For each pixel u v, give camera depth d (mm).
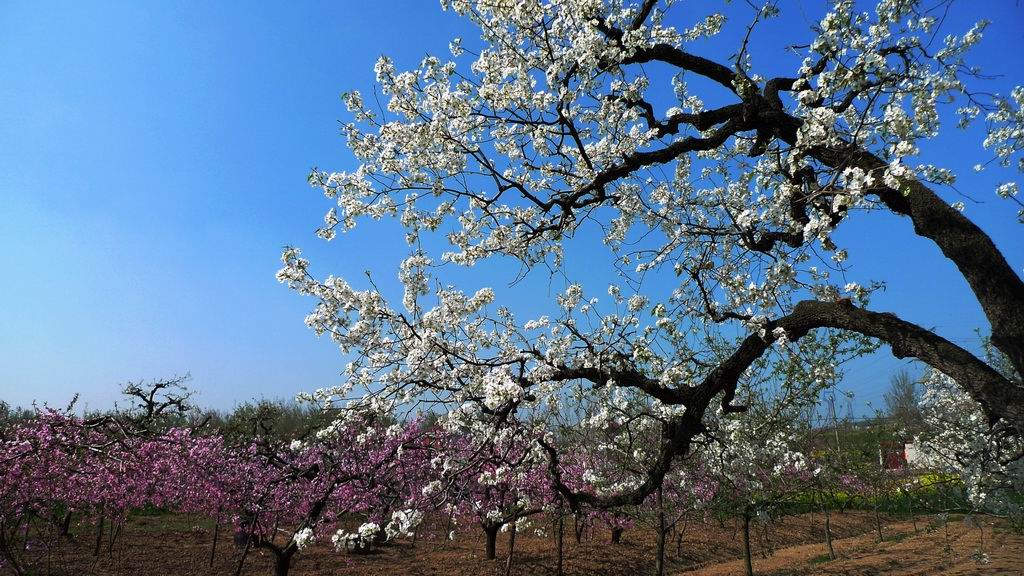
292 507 11883
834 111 4453
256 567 12828
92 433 11320
